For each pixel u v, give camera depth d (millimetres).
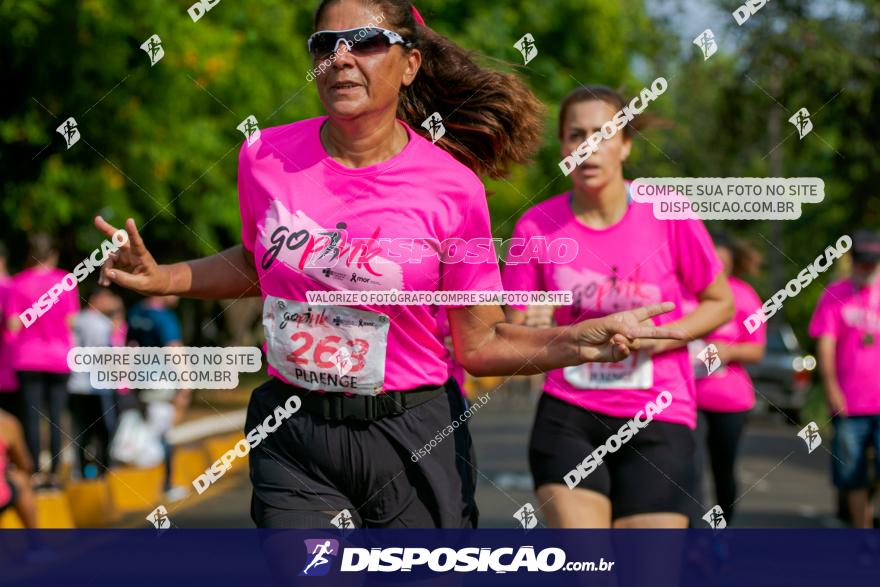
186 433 20703
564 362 4426
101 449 13414
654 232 6000
